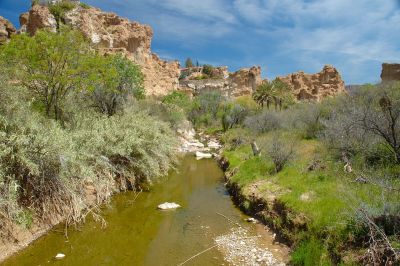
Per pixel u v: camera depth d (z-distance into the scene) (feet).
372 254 19.03
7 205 27.22
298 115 95.81
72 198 33.99
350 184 31.76
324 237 24.80
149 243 31.27
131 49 221.66
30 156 29.81
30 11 159.74
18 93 36.58
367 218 20.84
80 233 32.07
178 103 184.24
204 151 101.65
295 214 30.09
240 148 78.48
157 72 250.37
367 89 73.20
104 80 59.82
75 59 50.83
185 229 35.12
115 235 32.76
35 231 29.48
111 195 44.37
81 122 47.11
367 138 39.47
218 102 204.95
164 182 57.47
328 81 313.73
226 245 30.83
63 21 177.17
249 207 40.29
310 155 50.44
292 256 25.94
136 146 49.29
